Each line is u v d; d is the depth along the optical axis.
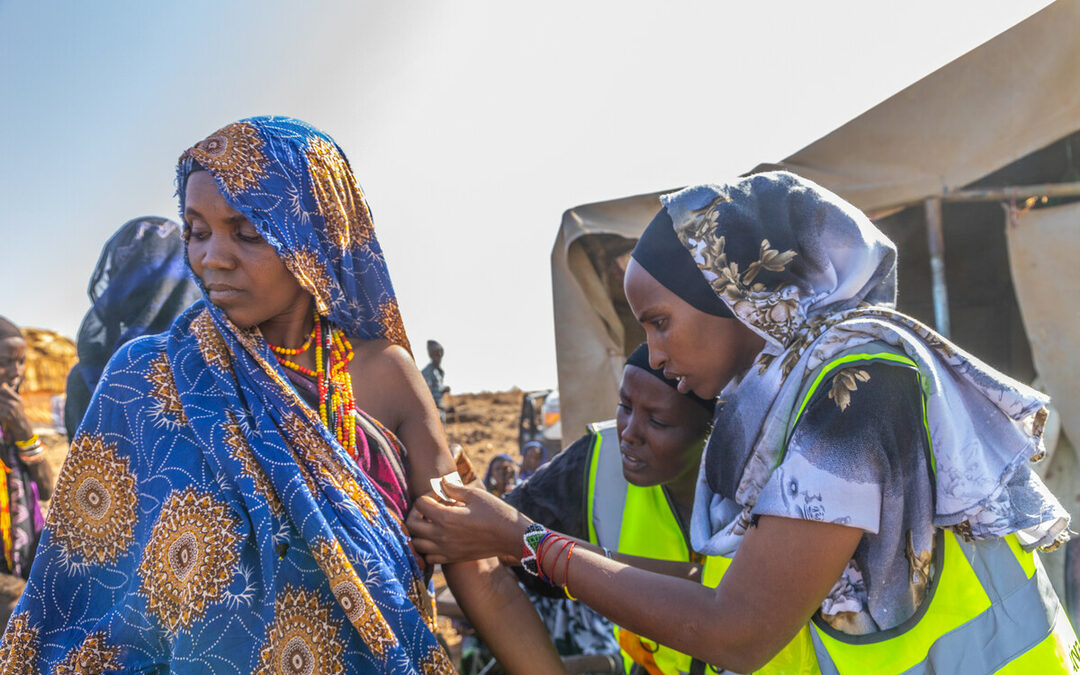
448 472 1.67
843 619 1.46
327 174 1.55
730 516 1.74
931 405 1.43
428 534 1.60
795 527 1.40
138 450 1.44
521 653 1.65
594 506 2.33
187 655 1.31
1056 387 3.63
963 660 1.45
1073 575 3.47
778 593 1.40
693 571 1.97
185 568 1.34
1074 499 3.59
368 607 1.33
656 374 2.13
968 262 3.95
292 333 1.55
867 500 1.38
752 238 1.54
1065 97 3.43
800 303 1.52
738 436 1.59
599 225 4.53
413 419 1.66
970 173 3.62
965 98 3.62
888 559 1.42
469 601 1.67
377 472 1.54
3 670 1.41
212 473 1.38
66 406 3.25
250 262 1.44
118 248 3.31
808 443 1.41
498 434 23.86
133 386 1.47
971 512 1.43
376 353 1.65
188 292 3.35
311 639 1.36
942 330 3.78
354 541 1.38
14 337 4.45
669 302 1.62
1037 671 1.47
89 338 3.27
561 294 4.75
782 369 1.52
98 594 1.46
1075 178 3.55
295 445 1.41
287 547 1.36
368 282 1.66
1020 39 3.50
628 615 1.52
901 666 1.44
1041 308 3.66
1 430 4.31
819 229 1.54
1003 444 1.47
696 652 1.47
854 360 1.43
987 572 1.50
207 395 1.44
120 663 1.39
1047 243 3.63
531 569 1.62
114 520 1.45
